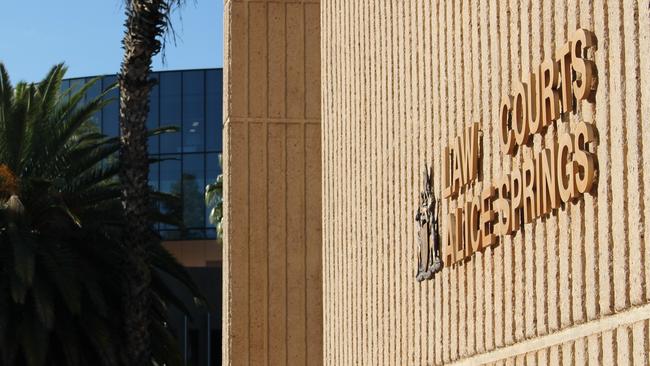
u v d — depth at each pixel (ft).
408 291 39.06
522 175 29.43
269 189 56.03
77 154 97.09
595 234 26.02
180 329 159.74
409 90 39.24
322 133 52.29
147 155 94.63
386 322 41.47
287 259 55.67
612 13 25.41
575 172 26.53
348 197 46.96
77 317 93.50
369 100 44.01
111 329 94.99
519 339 29.76
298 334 55.36
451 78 35.27
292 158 56.24
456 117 34.81
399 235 40.16
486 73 32.35
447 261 34.99
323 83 52.13
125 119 94.02
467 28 33.96
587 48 26.35
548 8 28.43
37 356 89.71
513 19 30.58
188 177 199.62
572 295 27.04
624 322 24.85
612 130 25.38
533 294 29.07
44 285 89.35
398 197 40.29
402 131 39.88
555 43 28.12
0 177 93.20
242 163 56.08
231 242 55.62
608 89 25.59
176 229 197.88
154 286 100.94
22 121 95.66
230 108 56.34
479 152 32.78
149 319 97.35
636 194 24.38
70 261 89.76
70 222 94.48
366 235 44.24
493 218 31.45
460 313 34.04
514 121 29.78
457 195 34.50
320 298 55.57
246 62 56.54
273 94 56.49
